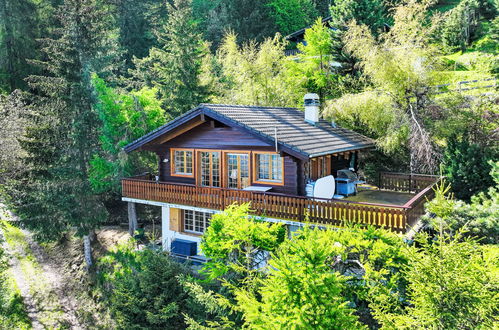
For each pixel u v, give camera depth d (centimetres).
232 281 1123
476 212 1229
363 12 2727
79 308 1873
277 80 2794
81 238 2309
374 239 1066
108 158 2236
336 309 650
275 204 1411
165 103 2636
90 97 2064
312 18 5200
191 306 1316
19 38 3012
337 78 2748
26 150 1923
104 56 2384
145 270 1420
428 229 1396
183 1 2620
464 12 4028
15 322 1775
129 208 2281
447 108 1920
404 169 2241
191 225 1780
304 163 1476
